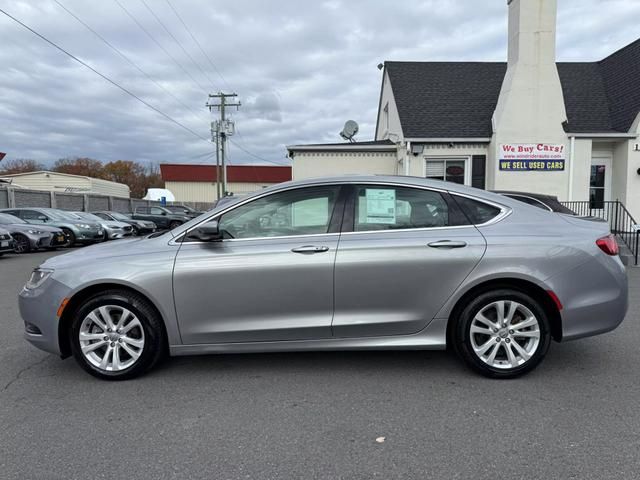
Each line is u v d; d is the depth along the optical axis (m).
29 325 3.66
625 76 13.74
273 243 3.54
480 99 14.60
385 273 3.47
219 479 2.34
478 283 3.46
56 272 3.55
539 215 3.69
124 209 32.59
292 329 3.52
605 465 2.42
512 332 3.52
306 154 13.95
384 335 3.56
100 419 2.99
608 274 3.52
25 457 2.54
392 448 2.61
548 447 2.60
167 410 3.11
